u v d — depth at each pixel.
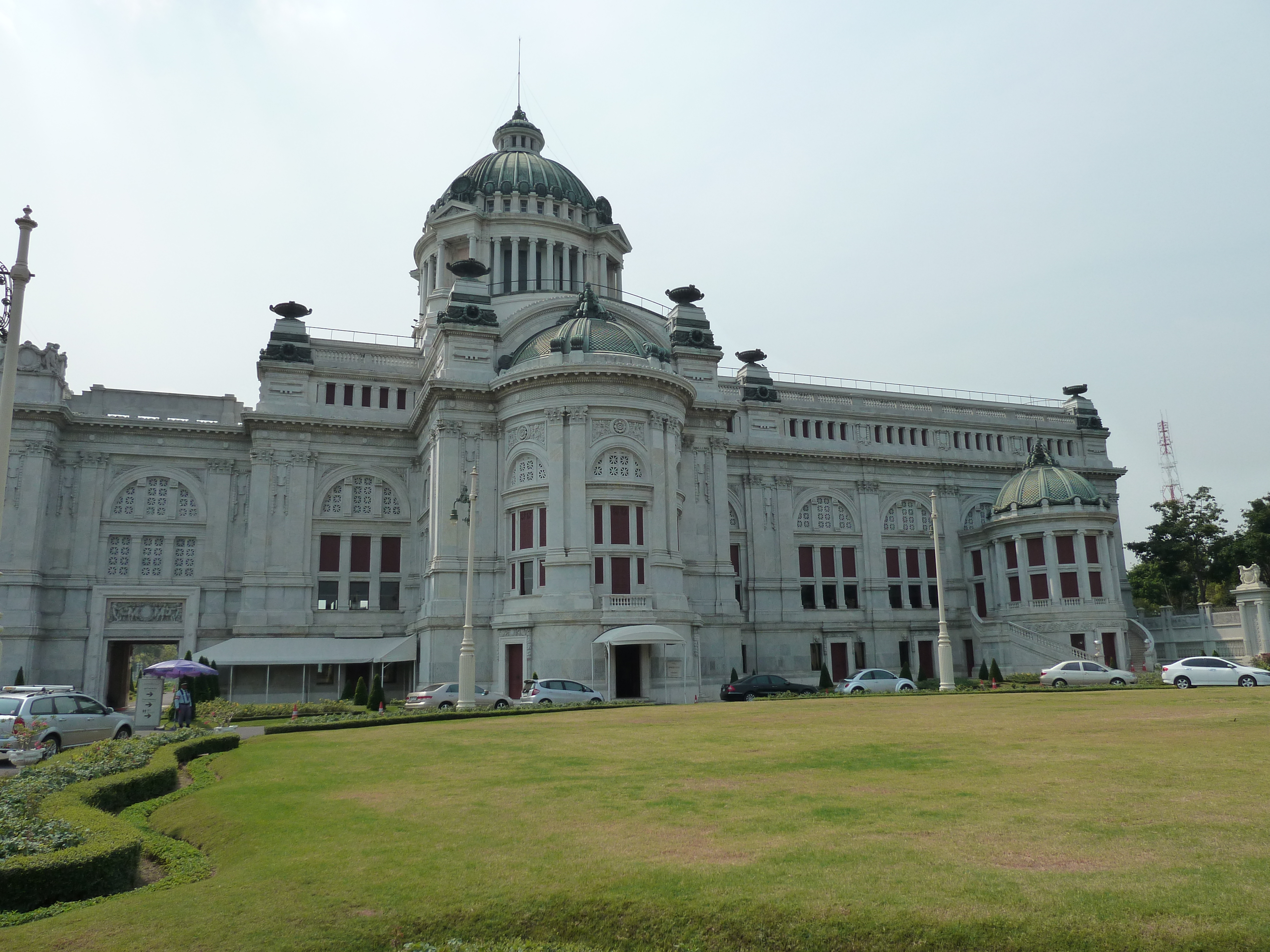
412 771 21.25
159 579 62.66
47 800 15.97
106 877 12.17
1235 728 24.64
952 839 12.77
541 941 10.24
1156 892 10.23
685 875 11.49
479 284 63.53
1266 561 81.31
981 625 72.88
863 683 56.78
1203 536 86.88
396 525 66.06
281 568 62.53
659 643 53.41
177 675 41.69
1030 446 85.56
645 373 57.28
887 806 15.18
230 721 44.31
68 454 62.31
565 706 42.81
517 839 13.82
